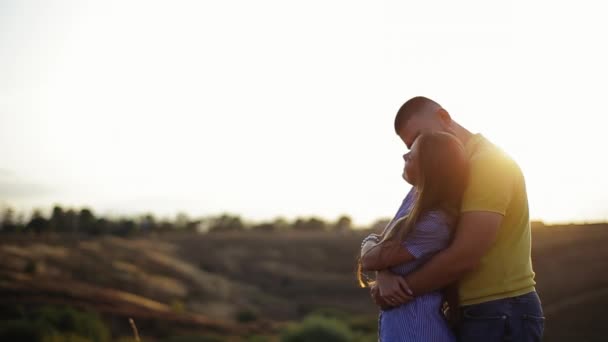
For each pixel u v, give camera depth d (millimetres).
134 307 37594
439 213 2943
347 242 96062
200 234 112500
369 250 3072
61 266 56438
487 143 3049
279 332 35469
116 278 55750
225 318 47000
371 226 106312
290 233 111250
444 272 2865
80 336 25562
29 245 63375
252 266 82812
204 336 31562
